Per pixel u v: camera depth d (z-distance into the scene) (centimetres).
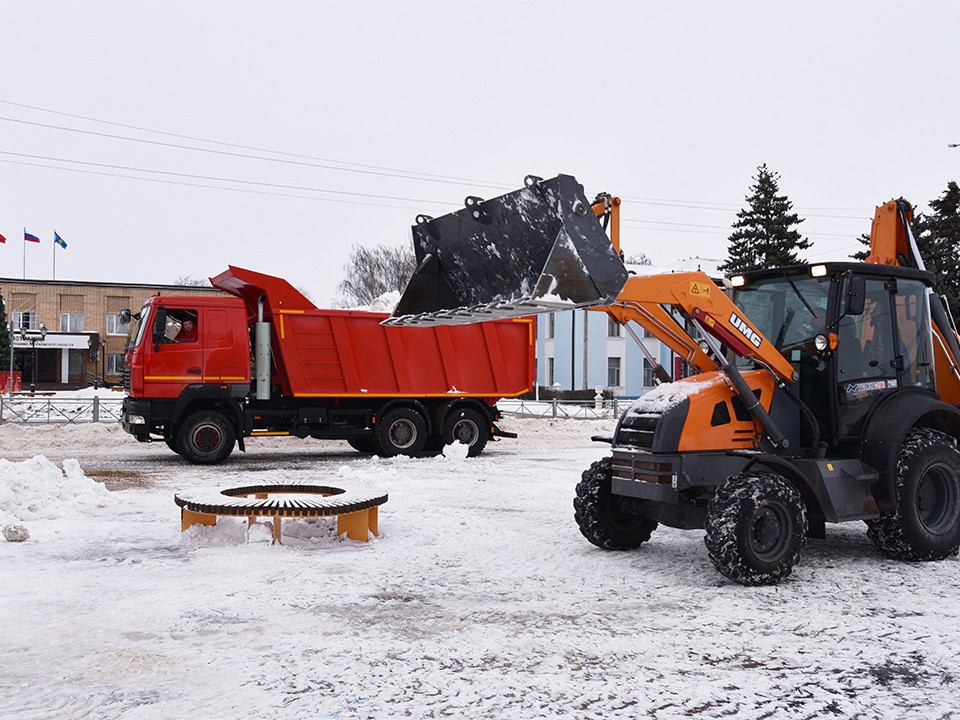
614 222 741
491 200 720
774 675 429
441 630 507
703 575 656
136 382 1474
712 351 679
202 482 1250
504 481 1274
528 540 801
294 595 590
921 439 708
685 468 654
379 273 6022
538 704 388
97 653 458
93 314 5153
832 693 404
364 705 386
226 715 374
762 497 620
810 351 721
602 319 4550
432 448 1844
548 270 618
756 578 618
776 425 702
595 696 398
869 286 743
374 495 812
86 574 645
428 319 730
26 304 5088
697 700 394
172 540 785
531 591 609
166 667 436
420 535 824
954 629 511
